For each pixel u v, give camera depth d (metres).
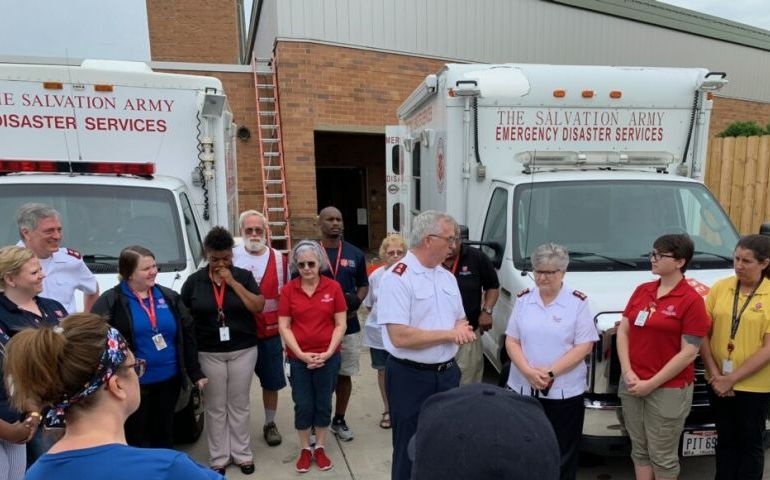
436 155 5.43
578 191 4.48
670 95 5.06
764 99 13.81
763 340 2.95
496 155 4.94
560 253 3.01
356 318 4.31
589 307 3.24
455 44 10.33
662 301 2.93
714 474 3.71
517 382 3.24
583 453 3.84
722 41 12.83
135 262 3.22
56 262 3.48
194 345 3.52
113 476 1.27
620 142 5.06
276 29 9.22
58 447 1.35
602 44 11.41
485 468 1.07
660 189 4.54
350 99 9.69
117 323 3.21
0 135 4.82
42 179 4.56
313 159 9.59
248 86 10.11
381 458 4.06
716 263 4.07
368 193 12.70
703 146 5.15
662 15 11.88
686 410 2.99
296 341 3.75
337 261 4.32
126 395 1.47
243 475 3.83
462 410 1.19
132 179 4.79
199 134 5.20
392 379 2.99
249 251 4.20
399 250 4.31
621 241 4.25
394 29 9.86
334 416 4.49
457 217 5.01
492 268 3.99
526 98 4.88
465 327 2.89
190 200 5.20
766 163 7.56
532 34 10.79
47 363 1.31
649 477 3.15
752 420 3.03
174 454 1.35
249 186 10.19
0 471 2.49
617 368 3.26
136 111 5.07
